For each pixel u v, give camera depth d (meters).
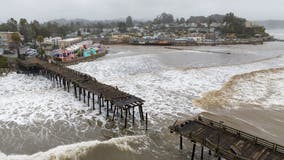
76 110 35.25
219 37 177.62
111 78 55.06
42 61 61.16
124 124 30.98
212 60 83.38
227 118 33.25
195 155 24.52
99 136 28.09
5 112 34.19
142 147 25.97
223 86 48.38
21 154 24.22
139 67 69.06
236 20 198.12
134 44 147.00
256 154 19.55
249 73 59.84
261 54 100.38
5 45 95.31
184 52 107.06
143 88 46.81
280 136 28.22
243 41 156.25
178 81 52.28
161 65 72.81
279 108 36.88
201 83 50.78
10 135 27.88
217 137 22.27
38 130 29.22
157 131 29.47
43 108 35.84
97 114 33.91
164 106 37.44
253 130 29.66
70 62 72.25
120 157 24.14
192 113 34.91
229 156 19.58
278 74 59.56
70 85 48.00
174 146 26.27
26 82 50.78
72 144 25.88
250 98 41.34
